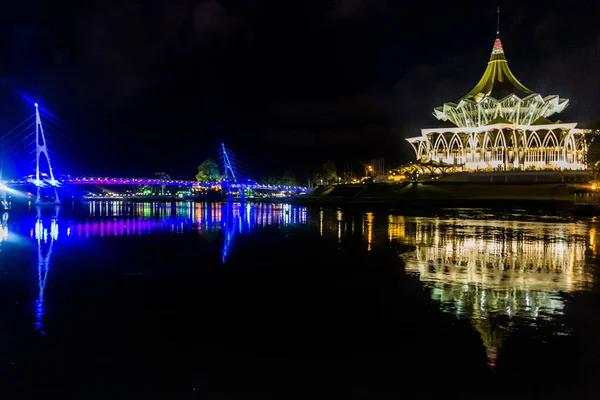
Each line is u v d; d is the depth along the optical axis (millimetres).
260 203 139625
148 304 17078
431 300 16922
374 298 17453
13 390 10375
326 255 28078
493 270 22484
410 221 53688
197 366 11594
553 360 11445
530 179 111938
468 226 45875
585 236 36219
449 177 121375
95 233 42938
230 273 22734
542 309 15484
